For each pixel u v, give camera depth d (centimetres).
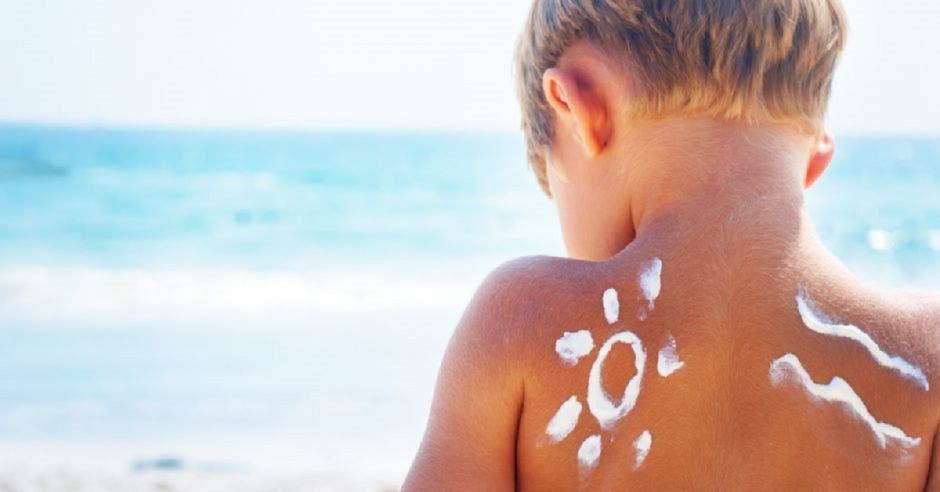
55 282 1814
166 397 1025
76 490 667
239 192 3127
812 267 120
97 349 1273
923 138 5366
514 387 120
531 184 2884
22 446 834
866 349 118
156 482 685
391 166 3959
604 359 117
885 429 117
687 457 116
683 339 117
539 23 132
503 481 121
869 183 3294
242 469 766
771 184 121
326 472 741
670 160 121
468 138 5900
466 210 2723
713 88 119
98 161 4128
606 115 125
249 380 1107
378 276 1897
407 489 122
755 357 116
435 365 1181
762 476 115
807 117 124
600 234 129
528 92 137
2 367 1163
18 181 3325
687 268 118
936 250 2259
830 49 126
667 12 120
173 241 2317
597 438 117
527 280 122
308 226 2506
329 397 1029
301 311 1564
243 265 2019
